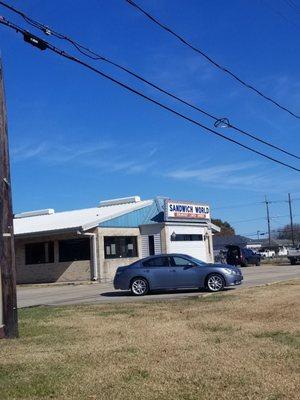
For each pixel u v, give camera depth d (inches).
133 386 271.4
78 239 1401.3
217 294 721.6
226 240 3344.0
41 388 273.4
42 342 407.2
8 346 396.2
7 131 455.8
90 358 337.7
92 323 498.3
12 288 442.0
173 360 323.6
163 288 818.2
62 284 1346.0
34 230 1455.5
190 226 1596.9
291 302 571.2
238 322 465.4
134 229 1483.8
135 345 375.6
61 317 553.6
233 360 318.7
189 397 251.8
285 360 315.9
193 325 457.7
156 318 512.7
